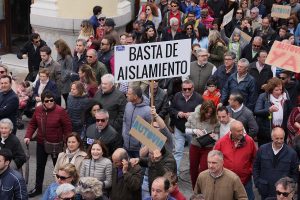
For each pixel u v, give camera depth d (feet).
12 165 38.01
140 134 33.94
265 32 60.95
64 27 64.54
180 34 57.62
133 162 34.45
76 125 42.50
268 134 42.42
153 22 65.31
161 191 29.68
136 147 40.14
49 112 40.50
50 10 64.90
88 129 39.11
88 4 64.69
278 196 30.78
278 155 35.81
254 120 39.99
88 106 40.65
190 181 43.55
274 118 42.24
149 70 36.06
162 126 36.45
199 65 47.37
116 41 54.03
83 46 51.13
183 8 69.15
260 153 36.14
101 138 38.55
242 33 56.54
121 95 41.78
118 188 34.65
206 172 33.45
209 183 33.22
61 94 50.14
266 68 47.91
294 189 30.83
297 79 47.75
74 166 33.76
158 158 33.88
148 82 44.57
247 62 44.83
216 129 39.17
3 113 42.63
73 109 42.29
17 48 70.74
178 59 36.45
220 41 53.01
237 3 71.87
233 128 35.86
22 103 48.60
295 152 35.88
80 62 51.16
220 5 71.05
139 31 61.93
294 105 45.29
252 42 53.78
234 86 45.29
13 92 43.04
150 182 34.42
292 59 43.62
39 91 47.85
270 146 36.04
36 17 65.57
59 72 49.73
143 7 66.90
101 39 54.54
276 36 60.59
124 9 68.18
